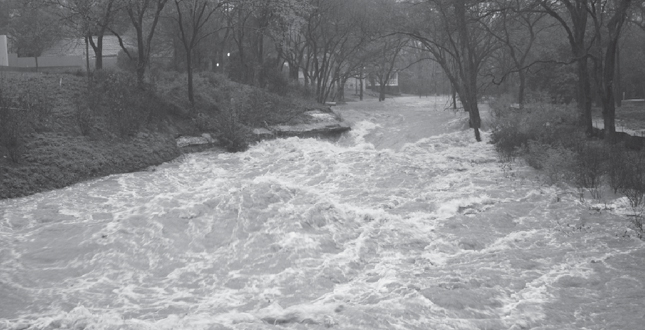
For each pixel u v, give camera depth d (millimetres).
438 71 83938
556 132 20969
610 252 9648
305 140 25266
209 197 12172
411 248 10156
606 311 7270
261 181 12336
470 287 8133
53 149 17469
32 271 9234
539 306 7441
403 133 29250
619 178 14367
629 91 52875
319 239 10266
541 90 36250
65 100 21188
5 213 13172
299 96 35625
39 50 38531
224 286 8492
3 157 16062
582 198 13508
